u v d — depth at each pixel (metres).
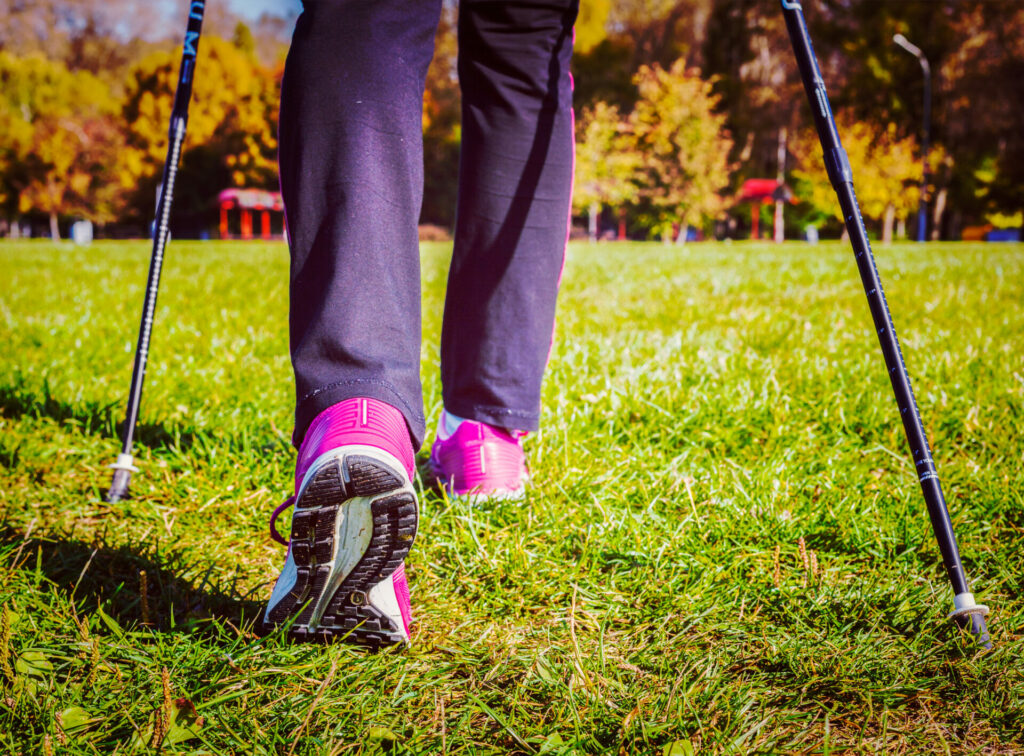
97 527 1.86
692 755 1.04
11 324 4.62
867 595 1.48
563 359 3.44
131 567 1.62
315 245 1.29
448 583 1.61
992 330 4.27
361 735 1.09
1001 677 1.21
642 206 40.56
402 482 1.12
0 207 46.34
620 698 1.20
